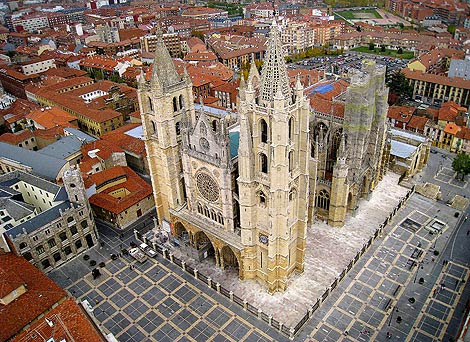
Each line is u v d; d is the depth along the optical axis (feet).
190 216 351.05
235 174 305.94
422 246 361.30
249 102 258.37
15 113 636.07
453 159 508.94
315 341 279.69
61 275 349.20
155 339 286.87
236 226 329.72
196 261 351.05
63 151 479.82
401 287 320.09
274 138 251.39
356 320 294.25
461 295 311.47
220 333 288.92
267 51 246.06
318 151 357.82
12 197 389.19
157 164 358.43
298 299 307.58
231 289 319.06
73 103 636.07
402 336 281.95
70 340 239.50
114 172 429.79
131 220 409.28
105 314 308.19
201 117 296.30
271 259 295.28
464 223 390.01
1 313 270.87
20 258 324.60
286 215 278.26
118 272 348.38
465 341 240.73
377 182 432.25
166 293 324.60
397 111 577.43
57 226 349.41
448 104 585.22
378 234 368.07
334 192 358.02
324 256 344.49
